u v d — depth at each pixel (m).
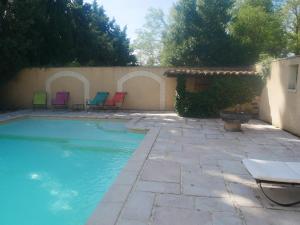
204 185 5.11
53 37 18.62
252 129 10.56
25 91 16.84
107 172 7.02
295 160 6.73
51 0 18.39
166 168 5.97
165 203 4.38
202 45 21.22
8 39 14.70
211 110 13.16
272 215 4.09
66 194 5.80
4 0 15.04
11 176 6.83
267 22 23.11
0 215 4.98
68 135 10.56
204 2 21.92
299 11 28.28
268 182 4.45
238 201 4.50
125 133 10.73
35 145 9.42
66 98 15.86
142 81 15.68
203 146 7.88
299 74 9.25
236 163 6.38
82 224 4.65
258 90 13.45
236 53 21.00
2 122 12.15
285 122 10.30
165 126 10.84
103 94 15.66
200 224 3.82
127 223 3.80
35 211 5.13
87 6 23.48
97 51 24.17
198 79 14.59
